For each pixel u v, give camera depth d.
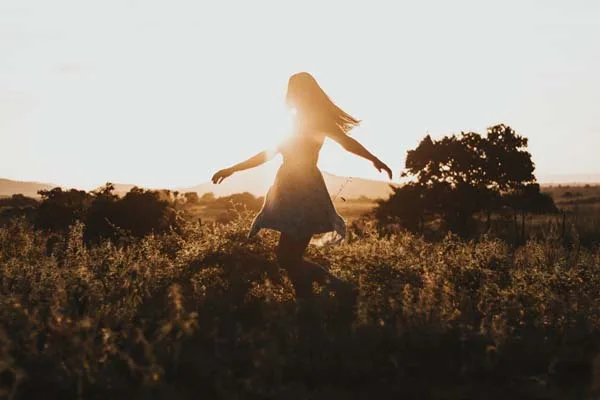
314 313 5.58
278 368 4.32
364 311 5.25
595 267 8.13
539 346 5.09
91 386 4.14
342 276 7.06
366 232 9.11
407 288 6.15
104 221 13.75
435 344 4.96
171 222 14.04
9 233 10.23
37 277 7.12
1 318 5.23
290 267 6.35
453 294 6.51
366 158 6.32
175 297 5.41
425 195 56.38
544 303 6.18
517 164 58.47
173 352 4.62
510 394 4.20
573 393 4.22
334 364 4.55
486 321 5.52
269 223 6.28
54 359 4.42
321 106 6.39
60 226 14.39
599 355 4.87
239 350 4.86
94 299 6.08
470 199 55.94
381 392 4.19
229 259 7.02
